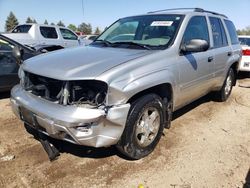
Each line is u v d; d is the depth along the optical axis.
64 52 3.71
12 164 3.28
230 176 3.21
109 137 2.97
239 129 4.55
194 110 5.37
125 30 4.40
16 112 3.46
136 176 3.15
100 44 4.19
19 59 5.07
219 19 5.28
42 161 3.36
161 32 4.00
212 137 4.20
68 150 3.61
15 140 3.85
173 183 3.05
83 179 3.06
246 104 5.93
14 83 5.59
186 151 3.72
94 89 2.92
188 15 4.25
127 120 3.13
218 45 5.07
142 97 3.26
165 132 4.27
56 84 3.03
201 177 3.17
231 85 6.09
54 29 11.23
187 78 4.00
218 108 5.55
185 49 3.84
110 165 3.33
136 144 3.32
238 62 5.98
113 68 2.99
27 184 2.94
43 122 2.98
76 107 2.86
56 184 2.96
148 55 3.40
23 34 10.44
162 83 3.42
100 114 2.82
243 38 9.84
